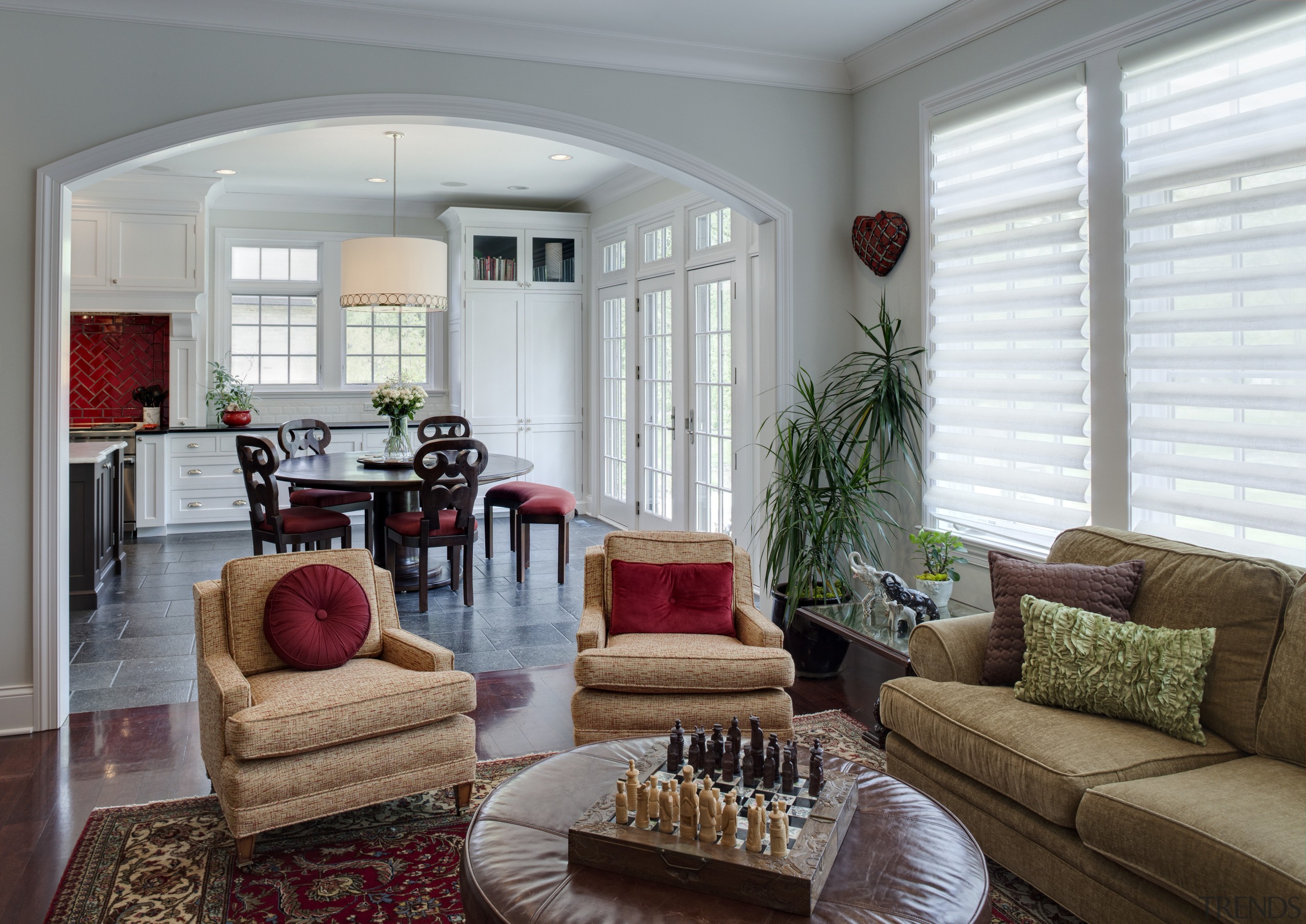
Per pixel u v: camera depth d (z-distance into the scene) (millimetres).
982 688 2701
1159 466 3184
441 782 2773
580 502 8578
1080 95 3459
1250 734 2279
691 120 4398
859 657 4562
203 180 7254
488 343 8164
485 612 5262
